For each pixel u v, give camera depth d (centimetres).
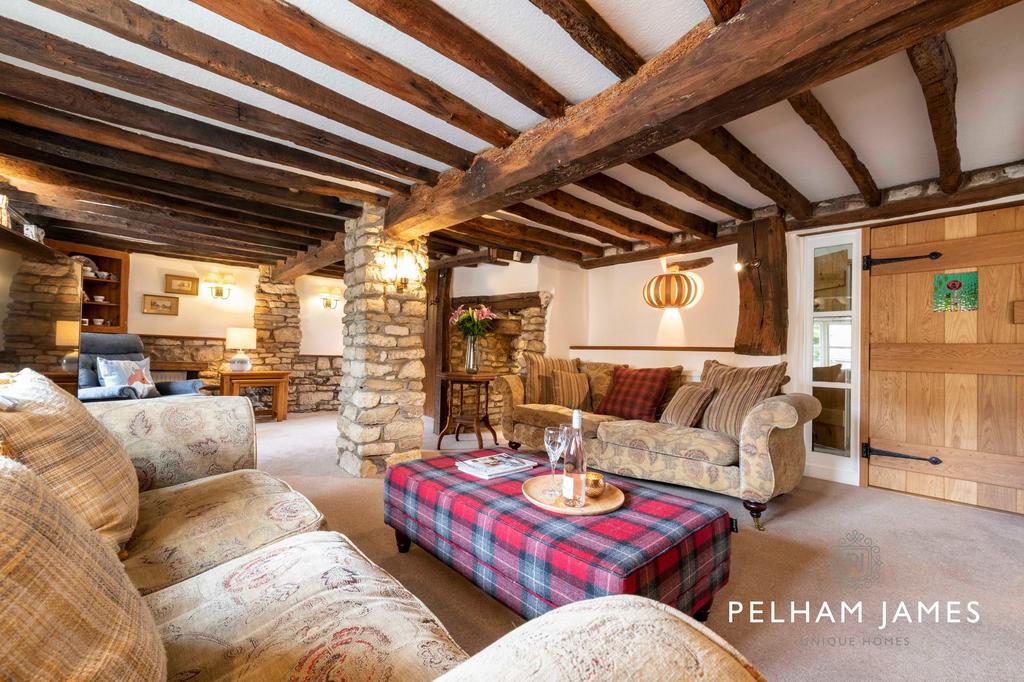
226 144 247
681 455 296
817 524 262
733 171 276
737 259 395
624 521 161
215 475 181
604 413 395
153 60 185
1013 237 289
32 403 119
